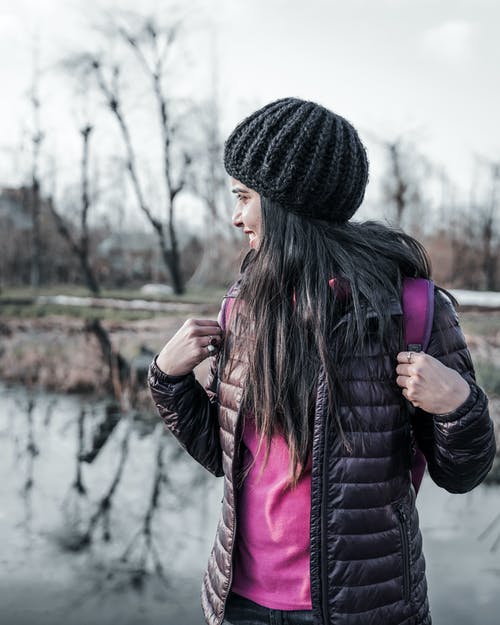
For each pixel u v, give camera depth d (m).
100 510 4.11
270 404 1.25
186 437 1.46
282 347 1.26
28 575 3.21
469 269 24.36
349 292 1.27
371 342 1.24
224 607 1.32
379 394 1.23
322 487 1.21
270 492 1.29
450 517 3.91
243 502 1.33
